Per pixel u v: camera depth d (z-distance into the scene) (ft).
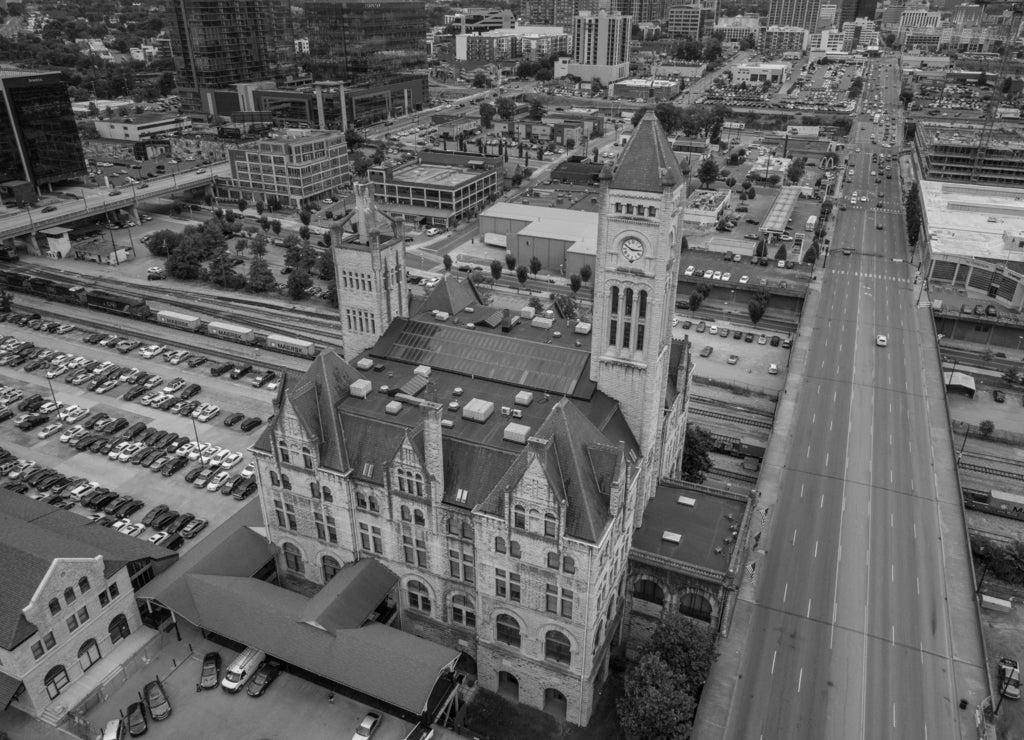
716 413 522.47
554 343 385.91
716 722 289.12
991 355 618.03
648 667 275.39
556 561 270.46
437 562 309.42
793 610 341.41
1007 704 304.71
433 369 375.86
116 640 315.99
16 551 291.17
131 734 275.39
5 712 285.64
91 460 452.35
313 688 298.76
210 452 455.22
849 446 467.52
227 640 320.50
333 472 312.71
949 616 339.77
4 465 437.58
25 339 607.78
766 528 393.50
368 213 395.55
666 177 292.81
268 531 349.41
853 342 614.75
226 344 602.03
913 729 286.66
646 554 316.60
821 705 296.10
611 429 327.26
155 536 384.06
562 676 289.94
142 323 642.63
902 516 403.54
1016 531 409.69
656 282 309.22
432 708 284.00
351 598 308.60
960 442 494.59
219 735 278.67
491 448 299.79
